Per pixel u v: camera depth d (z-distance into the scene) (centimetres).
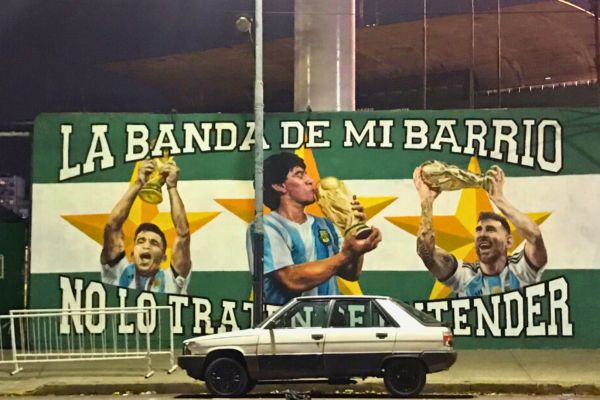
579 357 1515
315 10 2019
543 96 3481
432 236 1636
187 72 3956
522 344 1612
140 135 1684
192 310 1658
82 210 1681
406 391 1149
